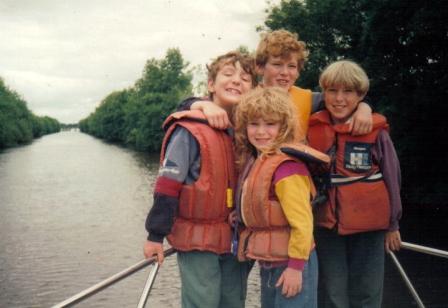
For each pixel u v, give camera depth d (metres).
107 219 20.17
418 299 2.87
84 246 15.88
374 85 21.02
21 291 11.94
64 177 35.59
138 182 32.25
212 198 2.38
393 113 20.06
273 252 2.31
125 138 91.00
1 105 88.06
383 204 2.79
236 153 2.46
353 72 2.76
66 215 21.11
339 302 2.91
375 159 2.80
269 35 2.92
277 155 2.31
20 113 100.31
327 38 28.11
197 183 2.38
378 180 2.80
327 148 2.82
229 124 2.50
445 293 9.55
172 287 11.57
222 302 2.58
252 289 10.33
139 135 66.38
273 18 28.94
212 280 2.46
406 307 8.92
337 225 2.79
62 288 12.10
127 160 50.53
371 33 20.83
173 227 2.47
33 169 41.81
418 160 20.28
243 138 2.42
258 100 2.33
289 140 2.36
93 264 13.95
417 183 20.34
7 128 79.88
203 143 2.36
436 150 20.19
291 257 2.26
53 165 45.59
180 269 2.52
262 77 2.96
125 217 20.55
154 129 62.53
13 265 13.96
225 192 2.41
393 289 9.79
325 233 2.93
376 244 2.88
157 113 62.41
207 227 2.43
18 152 65.75
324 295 3.01
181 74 68.62
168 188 2.35
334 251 2.93
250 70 2.65
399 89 20.69
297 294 2.33
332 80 2.77
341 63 2.82
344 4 26.83
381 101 20.95
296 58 2.87
